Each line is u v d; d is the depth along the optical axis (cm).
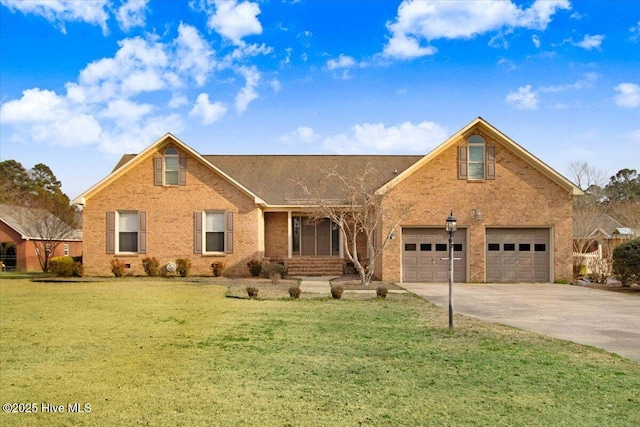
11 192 5897
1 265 3525
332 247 2655
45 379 707
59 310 1325
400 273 2173
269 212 2623
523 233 2197
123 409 589
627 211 4656
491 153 2188
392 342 942
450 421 553
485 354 852
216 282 2075
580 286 2042
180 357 827
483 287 1992
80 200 2341
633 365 782
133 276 2352
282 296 1627
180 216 2377
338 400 620
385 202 2183
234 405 602
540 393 648
